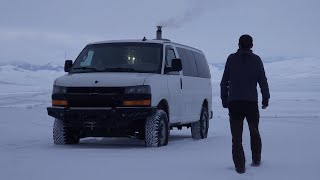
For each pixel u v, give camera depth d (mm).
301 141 16953
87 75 15602
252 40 10820
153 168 10438
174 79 16938
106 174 9648
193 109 18703
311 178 9422
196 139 19297
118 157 12266
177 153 13203
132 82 14922
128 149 14344
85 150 13961
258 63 10641
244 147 15070
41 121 27125
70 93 15211
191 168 10461
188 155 12742
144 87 14938
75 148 14758
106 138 19656
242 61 10625
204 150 14008
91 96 15008
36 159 11812
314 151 13828
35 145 15641
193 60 19391
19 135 19297
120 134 15602
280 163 11383
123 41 17000
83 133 16375
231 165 10906
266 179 9289
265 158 12266
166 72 16422
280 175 9734
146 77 15195
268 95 10734
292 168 10633
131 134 15938
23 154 12875
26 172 9852
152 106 15008
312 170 10359
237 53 10727
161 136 15438
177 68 16375
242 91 10477
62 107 15195
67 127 15938
